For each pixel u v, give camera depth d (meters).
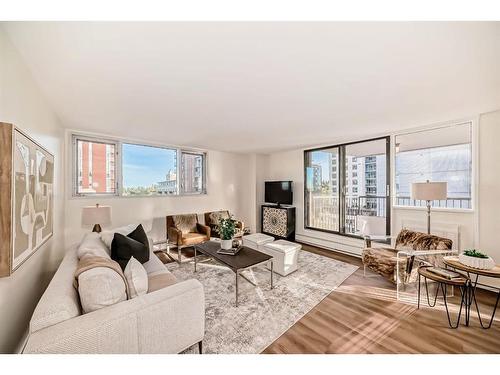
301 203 5.29
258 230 6.05
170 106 2.38
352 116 2.76
